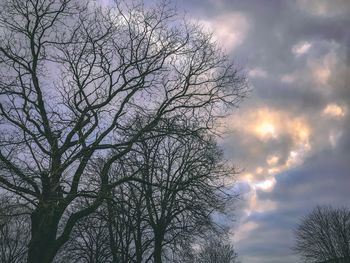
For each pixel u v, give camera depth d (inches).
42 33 829.2
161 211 1112.2
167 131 853.8
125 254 1168.2
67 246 1170.6
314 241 2792.8
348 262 2679.6
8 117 751.1
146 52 898.1
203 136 903.1
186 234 1128.2
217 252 2571.4
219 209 981.2
